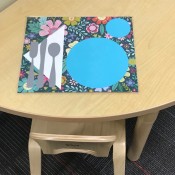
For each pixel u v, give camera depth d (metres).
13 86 0.81
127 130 1.53
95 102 0.78
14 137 1.55
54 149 1.03
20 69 0.84
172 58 0.85
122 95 0.79
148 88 0.80
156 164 1.47
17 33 0.91
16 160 1.48
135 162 1.48
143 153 1.50
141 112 0.78
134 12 0.96
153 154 1.50
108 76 0.82
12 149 1.51
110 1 0.98
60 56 0.86
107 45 0.88
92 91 0.80
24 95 0.79
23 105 0.78
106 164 1.46
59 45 0.89
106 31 0.91
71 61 0.85
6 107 0.77
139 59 0.85
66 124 1.06
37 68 0.84
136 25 0.93
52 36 0.90
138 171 1.45
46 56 0.86
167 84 0.81
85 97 0.79
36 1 0.98
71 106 0.78
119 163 1.06
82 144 0.95
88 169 1.45
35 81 0.81
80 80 0.82
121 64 0.85
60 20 0.94
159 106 0.78
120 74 0.83
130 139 1.50
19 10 0.96
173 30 0.91
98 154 1.05
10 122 1.58
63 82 0.81
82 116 0.76
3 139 1.54
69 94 0.79
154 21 0.93
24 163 1.47
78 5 0.97
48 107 0.78
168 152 1.51
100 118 0.77
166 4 0.97
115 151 1.03
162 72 0.83
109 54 0.87
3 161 1.48
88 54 0.87
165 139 1.54
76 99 0.79
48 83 0.81
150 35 0.90
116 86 0.81
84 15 0.95
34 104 0.78
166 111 1.61
